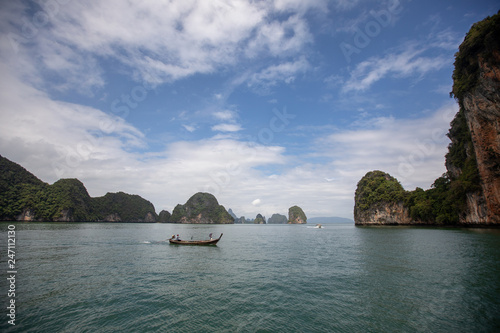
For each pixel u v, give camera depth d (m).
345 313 10.02
